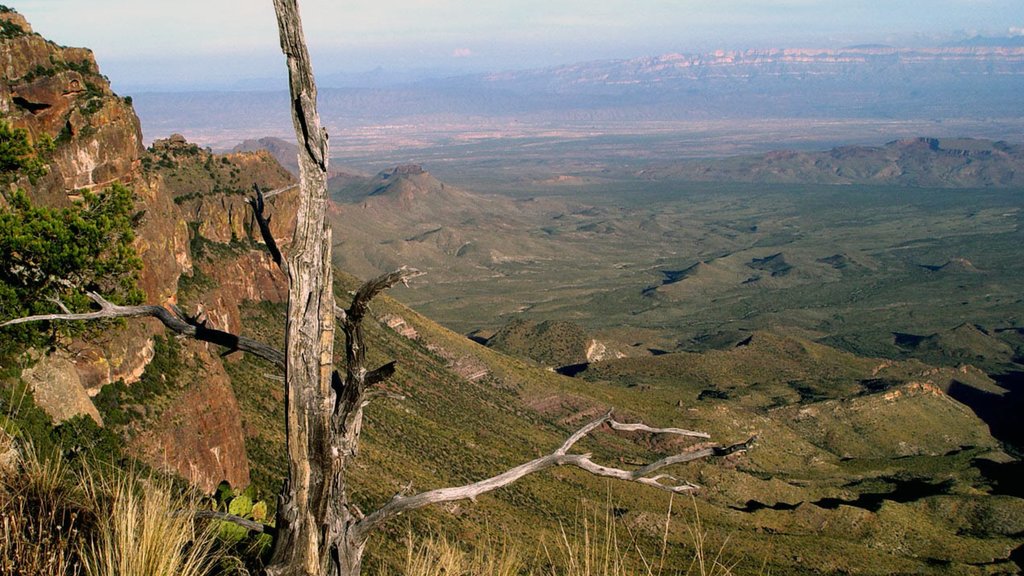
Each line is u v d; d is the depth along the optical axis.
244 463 40.38
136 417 32.22
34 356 19.66
